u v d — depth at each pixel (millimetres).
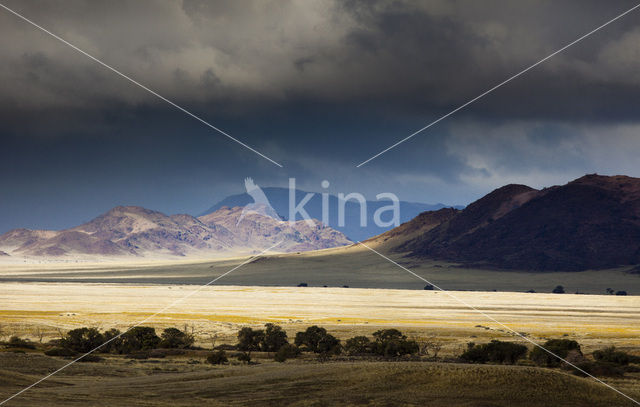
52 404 34094
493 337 101812
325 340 81438
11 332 99312
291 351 75500
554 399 36562
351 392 37094
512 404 35594
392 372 39656
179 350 79625
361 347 82062
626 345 92125
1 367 50938
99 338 81375
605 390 38938
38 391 38469
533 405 35688
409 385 37906
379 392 36938
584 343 94562
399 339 84125
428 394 36594
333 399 36125
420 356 76750
